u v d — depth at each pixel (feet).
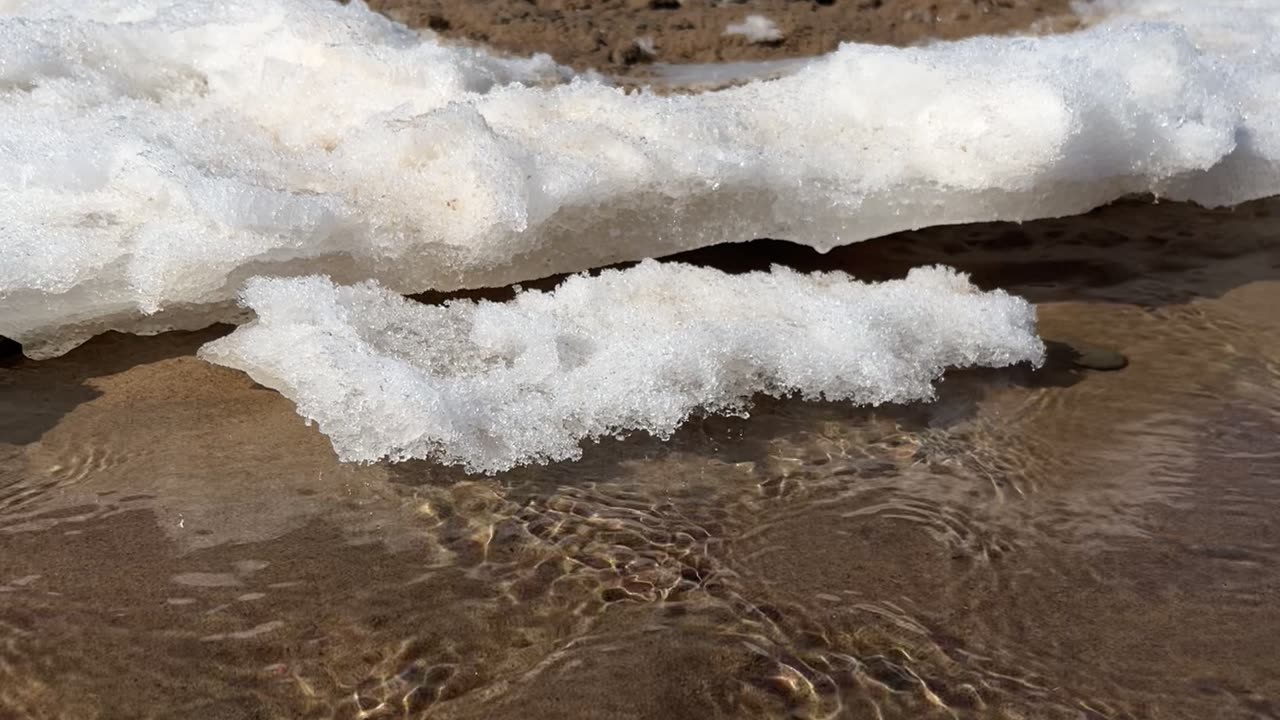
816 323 2.26
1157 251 2.76
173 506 1.82
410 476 1.91
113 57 2.99
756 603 1.64
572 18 4.00
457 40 3.75
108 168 2.43
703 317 2.31
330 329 2.21
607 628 1.60
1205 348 2.34
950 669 1.53
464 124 2.57
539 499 1.87
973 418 2.11
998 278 2.63
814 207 2.70
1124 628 1.60
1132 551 1.75
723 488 1.91
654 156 2.58
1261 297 2.55
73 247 2.23
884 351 2.21
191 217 2.31
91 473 1.90
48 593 1.64
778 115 2.86
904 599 1.66
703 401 2.12
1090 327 2.43
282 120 2.86
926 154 2.76
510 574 1.70
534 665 1.53
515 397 2.06
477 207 2.45
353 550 1.74
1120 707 1.47
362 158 2.57
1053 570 1.71
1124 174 2.92
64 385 2.15
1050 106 2.71
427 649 1.56
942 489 1.91
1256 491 1.90
